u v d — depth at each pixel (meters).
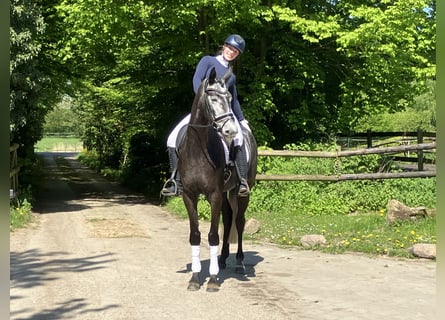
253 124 14.68
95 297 5.90
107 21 12.99
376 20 13.18
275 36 15.52
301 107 15.42
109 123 26.83
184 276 6.85
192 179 6.06
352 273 7.00
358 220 10.27
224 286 6.38
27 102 11.73
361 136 18.69
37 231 10.14
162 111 18.00
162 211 13.40
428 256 7.76
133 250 8.45
